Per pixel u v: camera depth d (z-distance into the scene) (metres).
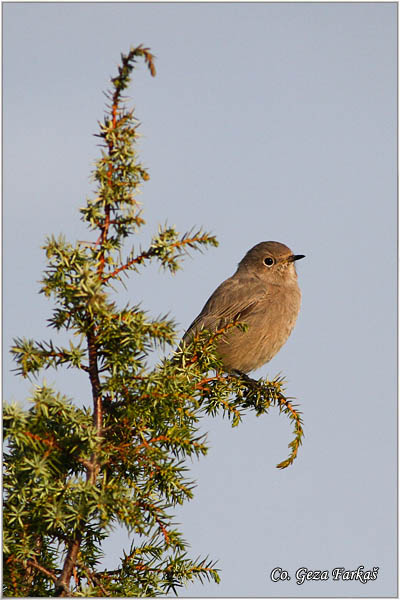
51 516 7.96
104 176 8.27
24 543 8.25
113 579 8.67
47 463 8.25
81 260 8.42
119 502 7.94
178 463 8.57
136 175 8.41
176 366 9.32
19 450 8.51
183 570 8.65
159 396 8.57
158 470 8.48
